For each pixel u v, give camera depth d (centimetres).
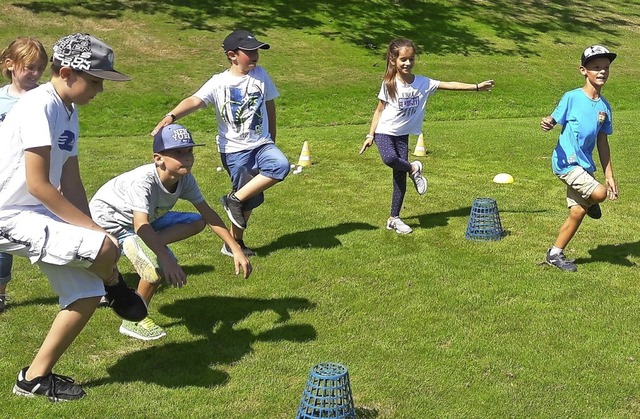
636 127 1349
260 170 607
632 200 816
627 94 1909
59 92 364
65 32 1914
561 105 574
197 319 480
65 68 357
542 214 754
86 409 366
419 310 501
